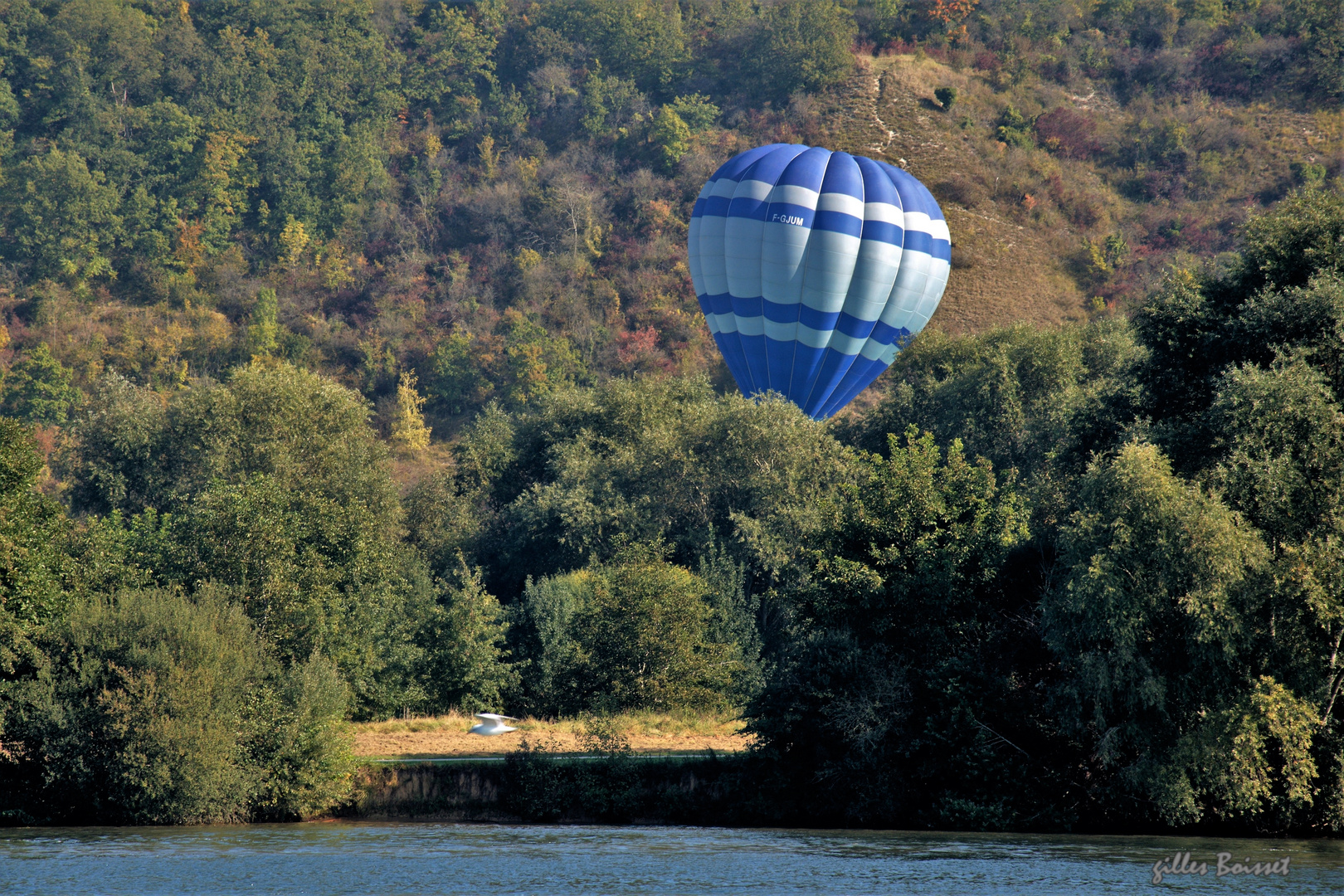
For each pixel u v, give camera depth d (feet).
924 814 375.45
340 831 367.45
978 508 394.93
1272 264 397.80
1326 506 345.72
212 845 341.41
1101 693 339.77
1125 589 341.21
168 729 366.43
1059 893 281.95
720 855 327.88
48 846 338.54
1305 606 335.06
